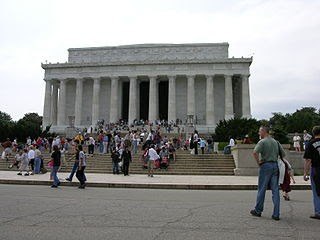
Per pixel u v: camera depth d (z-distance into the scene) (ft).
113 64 251.60
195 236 24.16
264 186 31.63
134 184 63.98
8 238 23.17
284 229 26.61
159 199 45.37
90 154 116.57
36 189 58.03
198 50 261.03
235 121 158.81
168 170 97.55
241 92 249.96
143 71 249.55
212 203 41.47
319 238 23.80
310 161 32.07
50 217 31.01
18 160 107.65
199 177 83.87
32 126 204.64
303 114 338.95
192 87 245.45
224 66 244.42
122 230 25.91
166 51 263.29
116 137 130.93
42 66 259.39
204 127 238.07
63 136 208.64
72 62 265.54
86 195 49.39
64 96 257.75
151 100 245.45
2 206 37.58
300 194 54.08
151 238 23.54
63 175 86.74
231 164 101.04
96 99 253.03
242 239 23.40
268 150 31.60
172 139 151.43
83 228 26.48
